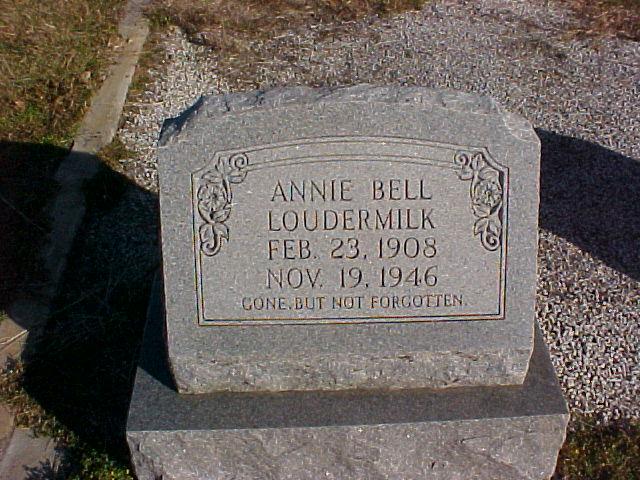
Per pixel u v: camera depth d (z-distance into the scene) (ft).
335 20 11.06
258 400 5.25
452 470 5.20
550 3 11.71
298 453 5.11
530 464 5.19
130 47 10.05
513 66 10.10
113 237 7.41
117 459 5.55
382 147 4.90
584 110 9.24
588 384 6.09
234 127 4.85
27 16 10.20
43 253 7.15
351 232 5.06
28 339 6.42
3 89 8.96
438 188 4.98
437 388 5.32
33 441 5.71
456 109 4.84
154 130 8.70
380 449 5.11
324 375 5.28
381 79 9.75
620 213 7.77
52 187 7.82
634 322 6.61
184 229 5.01
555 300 6.81
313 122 4.84
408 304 5.17
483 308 5.18
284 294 5.14
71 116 8.71
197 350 5.20
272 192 4.97
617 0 11.70
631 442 5.65
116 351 6.34
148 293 6.82
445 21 11.15
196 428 5.03
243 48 10.30
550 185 8.10
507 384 5.32
